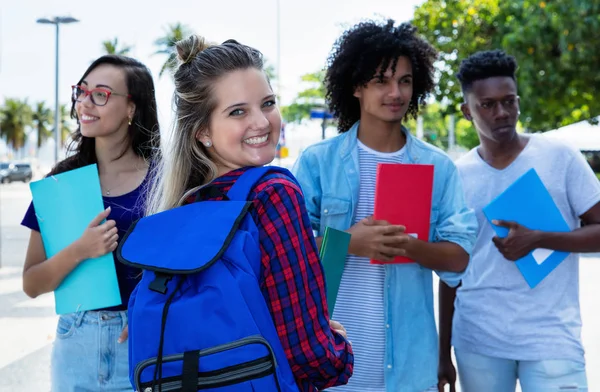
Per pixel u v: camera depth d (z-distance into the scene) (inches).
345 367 61.1
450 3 683.4
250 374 53.5
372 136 104.4
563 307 110.3
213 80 65.1
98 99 97.1
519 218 109.8
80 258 90.6
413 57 102.4
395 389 97.3
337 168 103.4
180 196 68.7
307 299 59.0
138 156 101.9
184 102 67.1
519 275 110.9
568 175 114.7
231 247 56.4
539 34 600.1
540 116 681.6
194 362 53.9
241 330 54.2
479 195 117.3
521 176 110.8
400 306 98.7
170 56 71.3
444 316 117.8
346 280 100.7
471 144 1723.7
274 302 58.2
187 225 59.9
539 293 109.8
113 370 93.7
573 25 574.9
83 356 93.7
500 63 114.9
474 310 113.1
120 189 99.3
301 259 59.2
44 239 94.2
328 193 102.8
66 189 93.7
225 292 54.5
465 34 681.0
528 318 109.5
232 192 61.9
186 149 68.5
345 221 102.4
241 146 65.6
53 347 97.7
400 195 95.3
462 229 98.5
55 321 269.4
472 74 116.0
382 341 98.7
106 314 93.8
